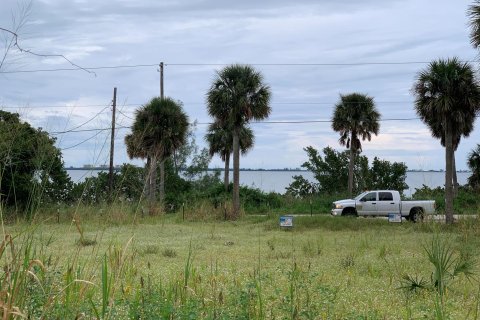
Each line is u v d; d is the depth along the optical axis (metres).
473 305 6.44
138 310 4.80
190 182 43.81
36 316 3.87
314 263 11.48
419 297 7.30
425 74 23.09
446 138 23.30
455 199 30.95
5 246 3.34
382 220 25.42
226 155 42.12
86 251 8.50
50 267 4.89
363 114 40.75
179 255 13.12
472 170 37.66
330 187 48.69
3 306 2.90
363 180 48.06
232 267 9.76
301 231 22.94
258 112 30.02
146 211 26.70
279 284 7.62
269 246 14.83
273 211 34.41
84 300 4.57
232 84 30.16
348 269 9.83
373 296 7.34
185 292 5.39
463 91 22.48
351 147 41.34
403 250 14.34
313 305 5.57
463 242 12.85
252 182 39.56
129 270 6.25
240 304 5.29
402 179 48.00
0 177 3.51
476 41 15.60
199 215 28.14
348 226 23.75
